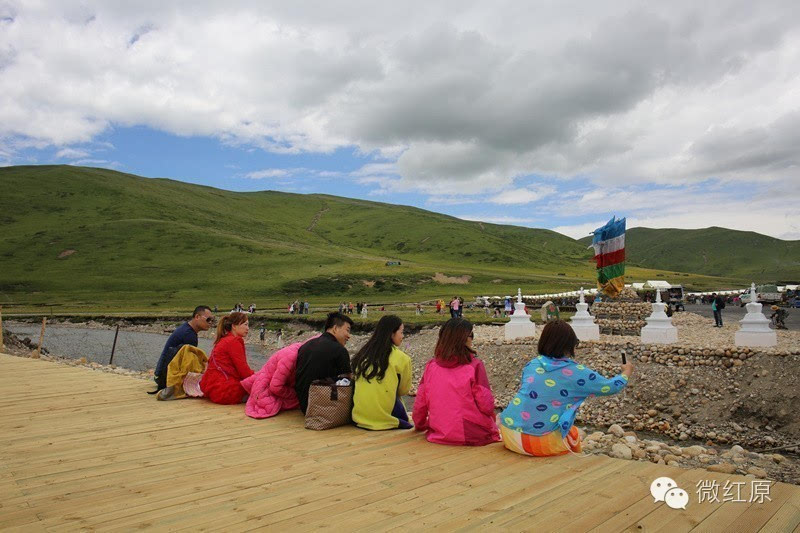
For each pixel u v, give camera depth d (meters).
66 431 6.56
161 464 5.20
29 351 24.22
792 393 12.66
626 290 23.94
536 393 5.24
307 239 156.75
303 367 6.99
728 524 3.61
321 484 4.57
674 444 12.31
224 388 8.21
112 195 147.00
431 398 5.97
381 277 102.56
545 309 28.12
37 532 3.61
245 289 93.06
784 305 54.62
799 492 4.16
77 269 100.38
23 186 143.12
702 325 30.59
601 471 4.79
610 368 16.11
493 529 3.57
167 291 91.31
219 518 3.83
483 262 144.25
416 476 4.75
